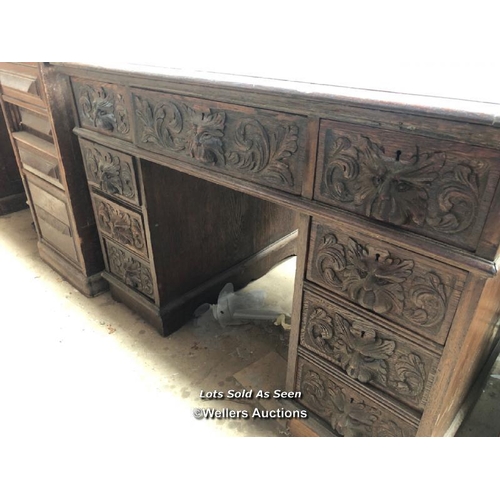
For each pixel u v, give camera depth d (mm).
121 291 1520
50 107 1250
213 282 1520
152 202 1201
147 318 1463
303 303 908
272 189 818
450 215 601
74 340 1389
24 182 1651
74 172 1385
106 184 1260
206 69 848
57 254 1715
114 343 1381
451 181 584
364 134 647
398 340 765
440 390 736
